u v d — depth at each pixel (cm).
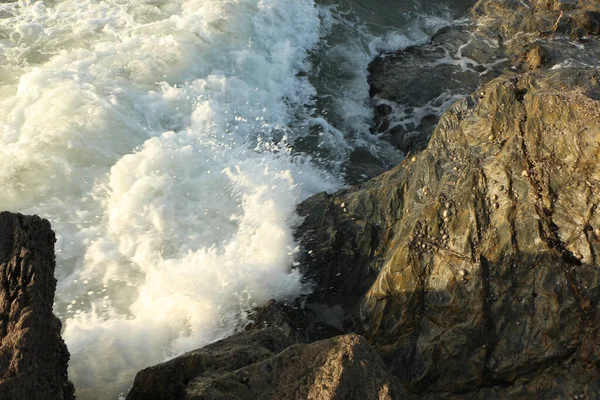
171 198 843
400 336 647
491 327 608
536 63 1159
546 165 655
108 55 1006
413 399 595
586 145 634
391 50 1255
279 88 1095
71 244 775
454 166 713
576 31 1235
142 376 539
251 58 1102
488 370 596
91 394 628
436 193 708
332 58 1195
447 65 1193
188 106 979
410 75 1169
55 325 521
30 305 488
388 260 691
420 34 1292
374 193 783
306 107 1086
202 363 540
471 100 746
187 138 927
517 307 608
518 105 703
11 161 821
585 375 562
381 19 1311
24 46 1003
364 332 677
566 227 622
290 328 687
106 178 847
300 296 750
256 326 699
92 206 816
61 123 875
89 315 713
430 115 1094
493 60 1205
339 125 1070
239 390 481
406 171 780
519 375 586
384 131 1083
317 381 466
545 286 605
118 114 917
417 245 668
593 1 1287
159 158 873
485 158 696
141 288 752
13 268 511
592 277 598
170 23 1095
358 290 739
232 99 1027
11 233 536
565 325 585
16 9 1073
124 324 703
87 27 1058
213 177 886
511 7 1309
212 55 1075
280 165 936
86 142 871
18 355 454
